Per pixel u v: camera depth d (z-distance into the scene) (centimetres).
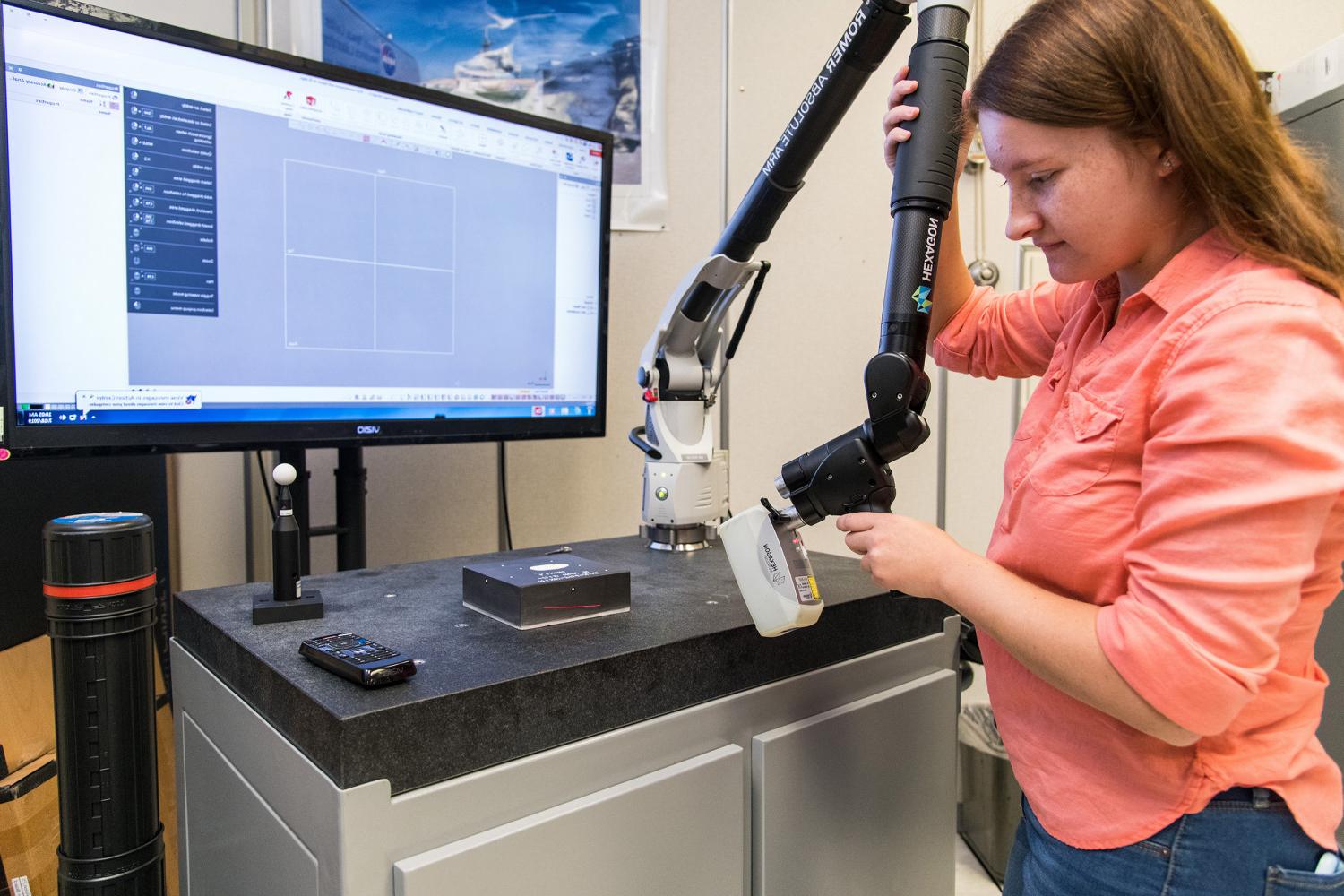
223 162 98
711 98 155
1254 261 55
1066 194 55
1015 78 55
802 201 159
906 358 64
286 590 82
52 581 62
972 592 60
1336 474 47
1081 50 53
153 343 96
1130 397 57
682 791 71
